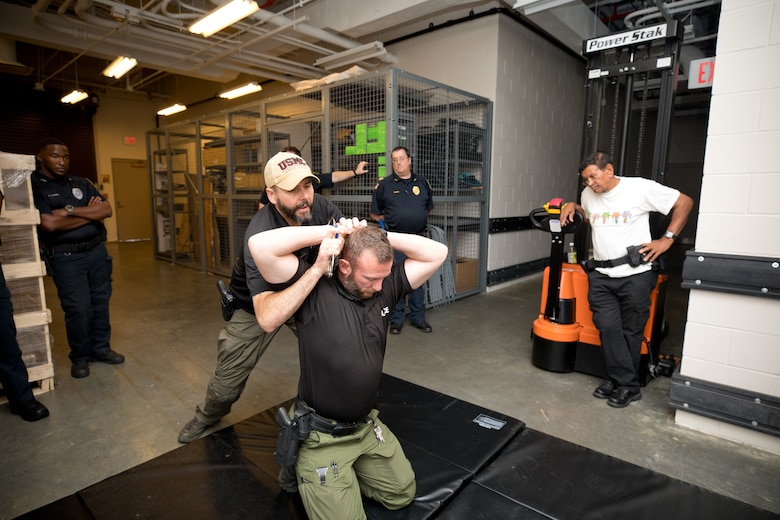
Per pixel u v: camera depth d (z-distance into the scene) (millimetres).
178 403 2551
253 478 1682
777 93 1915
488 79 5012
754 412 2062
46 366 2648
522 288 5570
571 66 6379
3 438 2176
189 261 7223
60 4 4805
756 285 2014
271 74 6793
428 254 1438
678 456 2035
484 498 1605
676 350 3426
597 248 2564
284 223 1679
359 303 1353
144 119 10227
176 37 5227
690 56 5070
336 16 5227
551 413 2445
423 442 1928
